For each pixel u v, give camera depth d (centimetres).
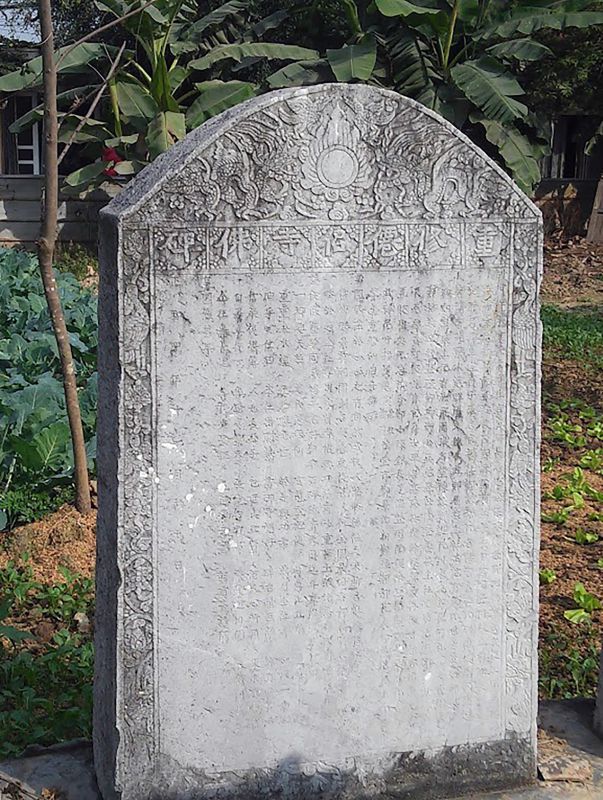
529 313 222
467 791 232
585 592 317
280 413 214
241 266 209
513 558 229
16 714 252
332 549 221
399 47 722
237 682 220
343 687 225
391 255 215
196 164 204
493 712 232
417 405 220
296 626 221
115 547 213
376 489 221
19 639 280
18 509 363
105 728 223
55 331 351
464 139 215
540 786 233
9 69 912
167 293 207
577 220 1014
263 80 841
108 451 217
